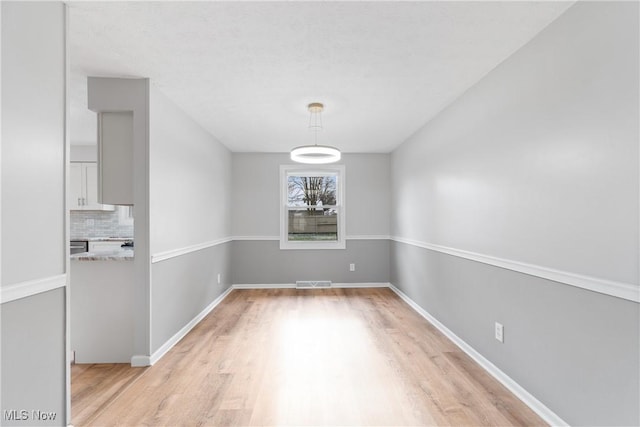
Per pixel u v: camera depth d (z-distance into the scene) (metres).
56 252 1.74
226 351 2.98
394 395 2.23
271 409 2.08
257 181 5.64
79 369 2.67
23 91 1.54
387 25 1.97
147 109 2.72
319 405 2.12
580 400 1.73
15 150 1.50
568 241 1.80
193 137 3.76
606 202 1.58
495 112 2.50
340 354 2.89
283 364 2.70
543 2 1.74
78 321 2.83
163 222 2.98
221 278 4.89
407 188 4.71
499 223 2.44
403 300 4.81
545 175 1.97
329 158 3.98
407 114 3.60
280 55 2.34
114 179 2.79
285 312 4.21
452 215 3.22
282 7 1.80
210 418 1.99
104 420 1.98
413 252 4.42
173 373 2.57
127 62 2.44
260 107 3.37
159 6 1.79
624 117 1.49
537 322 2.04
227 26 1.98
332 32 2.05
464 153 2.98
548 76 1.95
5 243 1.45
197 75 2.65
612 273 1.55
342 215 5.73
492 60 2.39
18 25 1.52
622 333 1.51
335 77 2.69
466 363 2.72
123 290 2.84
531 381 2.10
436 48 2.23
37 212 1.62
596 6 1.62
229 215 5.44
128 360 2.81
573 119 1.76
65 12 1.79
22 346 1.55
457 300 3.12
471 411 2.05
